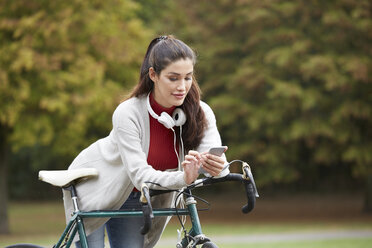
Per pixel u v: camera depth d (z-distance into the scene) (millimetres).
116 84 18453
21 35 17531
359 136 21328
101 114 18422
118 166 4051
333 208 27078
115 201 4051
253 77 21234
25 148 31844
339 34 21047
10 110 16906
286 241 14812
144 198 3490
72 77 17266
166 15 24031
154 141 3922
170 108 3912
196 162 3514
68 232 4004
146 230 3502
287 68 21156
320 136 23156
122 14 19828
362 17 21156
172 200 4234
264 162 23141
